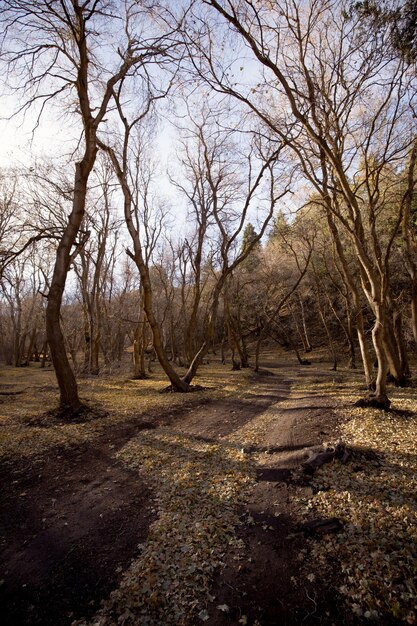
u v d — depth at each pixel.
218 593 3.79
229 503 5.56
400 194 14.55
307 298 44.00
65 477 6.83
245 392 16.92
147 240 25.67
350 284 14.66
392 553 4.06
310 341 44.12
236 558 4.30
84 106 11.77
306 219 22.05
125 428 10.04
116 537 4.83
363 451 6.91
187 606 3.63
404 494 5.25
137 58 12.01
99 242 28.09
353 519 4.76
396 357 15.76
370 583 3.71
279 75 8.25
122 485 6.43
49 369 34.53
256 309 39.69
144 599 3.72
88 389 17.73
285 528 4.82
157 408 12.81
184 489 6.09
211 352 49.94
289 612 3.52
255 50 7.87
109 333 34.81
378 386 10.85
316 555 4.22
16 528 5.11
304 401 13.60
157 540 4.68
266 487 6.02
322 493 5.53
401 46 8.41
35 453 8.06
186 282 38.22
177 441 8.78
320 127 9.45
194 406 13.48
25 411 12.19
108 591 3.87
